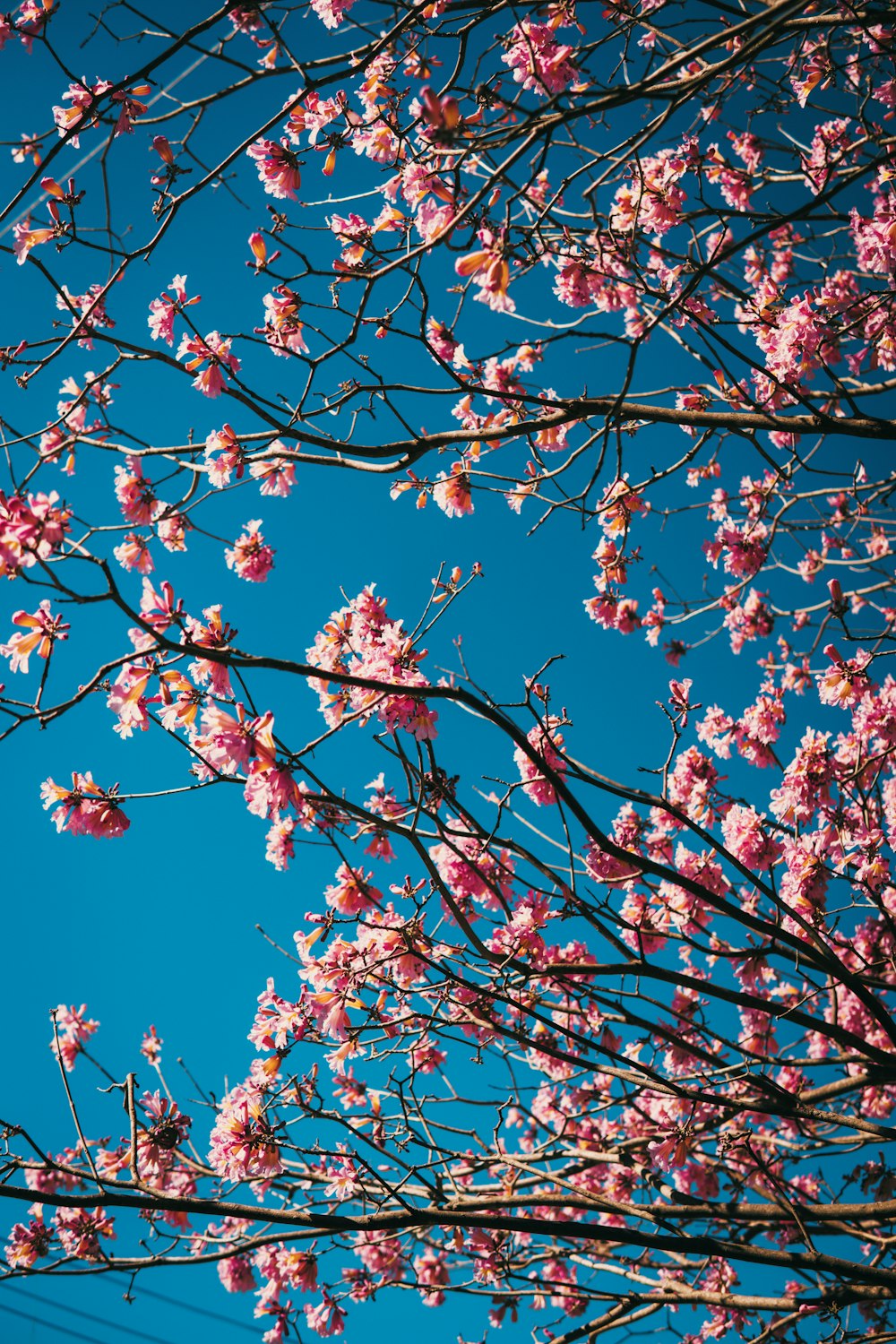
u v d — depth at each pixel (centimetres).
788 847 454
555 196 361
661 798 417
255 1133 408
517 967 384
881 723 462
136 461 393
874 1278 431
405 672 358
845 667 477
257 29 368
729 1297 469
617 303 467
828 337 480
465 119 417
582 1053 539
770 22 341
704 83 347
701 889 394
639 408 450
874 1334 457
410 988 394
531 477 502
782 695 534
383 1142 481
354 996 406
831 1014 512
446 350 483
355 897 400
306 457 406
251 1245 427
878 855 448
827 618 524
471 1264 540
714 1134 554
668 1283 511
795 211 365
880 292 470
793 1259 434
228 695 325
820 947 412
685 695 428
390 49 431
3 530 265
